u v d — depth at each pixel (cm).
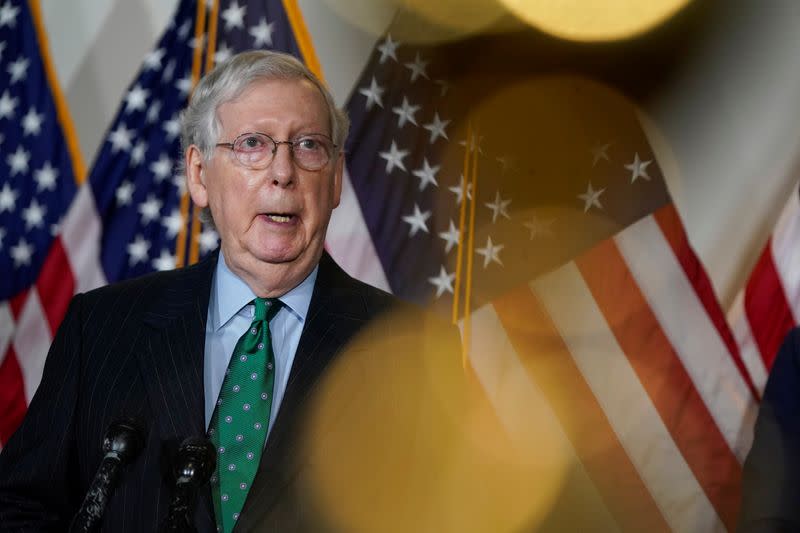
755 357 480
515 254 488
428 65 509
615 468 466
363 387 226
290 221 226
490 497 239
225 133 226
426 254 482
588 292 482
